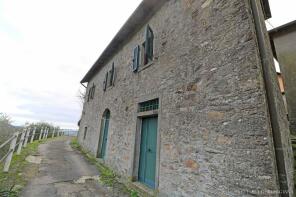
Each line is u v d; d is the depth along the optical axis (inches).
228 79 108.3
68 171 226.7
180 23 162.7
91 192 164.2
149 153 186.2
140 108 212.2
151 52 204.1
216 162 106.0
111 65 337.4
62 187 169.8
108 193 165.5
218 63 117.0
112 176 218.7
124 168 213.2
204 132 118.0
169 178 141.7
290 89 224.4
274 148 85.0
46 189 161.0
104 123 338.6
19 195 142.7
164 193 143.7
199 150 119.3
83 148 425.4
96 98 406.6
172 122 149.9
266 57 96.0
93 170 243.3
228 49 112.0
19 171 199.5
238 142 96.0
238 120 98.3
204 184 111.0
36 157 278.7
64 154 335.6
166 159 149.1
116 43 307.6
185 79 143.6
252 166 87.6
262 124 87.2
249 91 95.8
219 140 106.9
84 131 460.8
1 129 276.7
